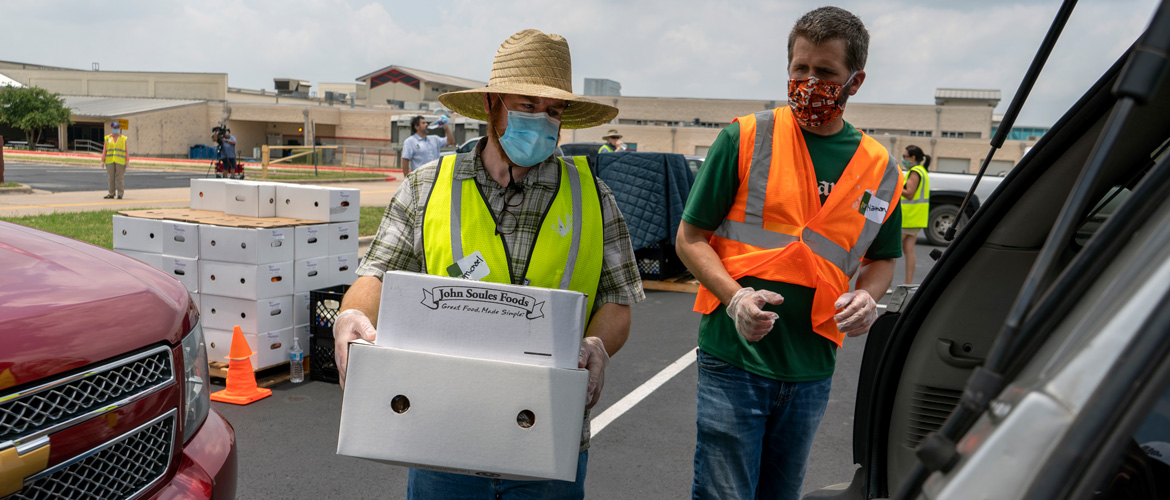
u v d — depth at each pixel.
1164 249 0.71
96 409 1.90
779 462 2.43
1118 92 0.74
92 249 2.50
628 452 4.00
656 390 5.04
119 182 16.59
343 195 5.25
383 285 1.64
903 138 49.62
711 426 2.34
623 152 8.84
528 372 1.57
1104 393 0.67
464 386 1.58
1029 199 1.43
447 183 1.88
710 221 2.34
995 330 1.51
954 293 1.54
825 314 2.28
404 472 3.70
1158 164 0.77
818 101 2.20
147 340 2.07
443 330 1.62
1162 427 0.87
